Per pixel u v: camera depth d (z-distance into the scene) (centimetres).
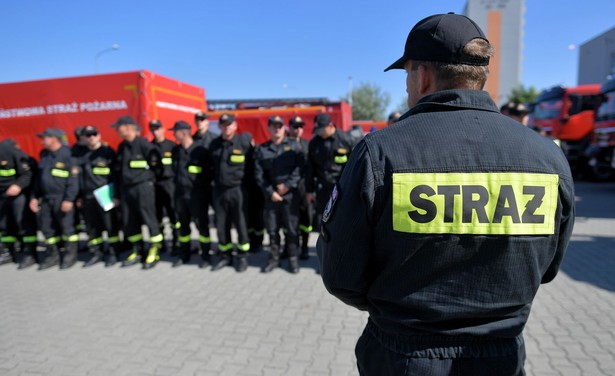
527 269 104
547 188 103
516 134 106
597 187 1098
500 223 100
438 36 109
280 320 343
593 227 641
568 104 1199
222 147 462
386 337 115
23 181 519
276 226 473
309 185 462
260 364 277
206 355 289
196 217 488
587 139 1162
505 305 105
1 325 346
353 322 337
